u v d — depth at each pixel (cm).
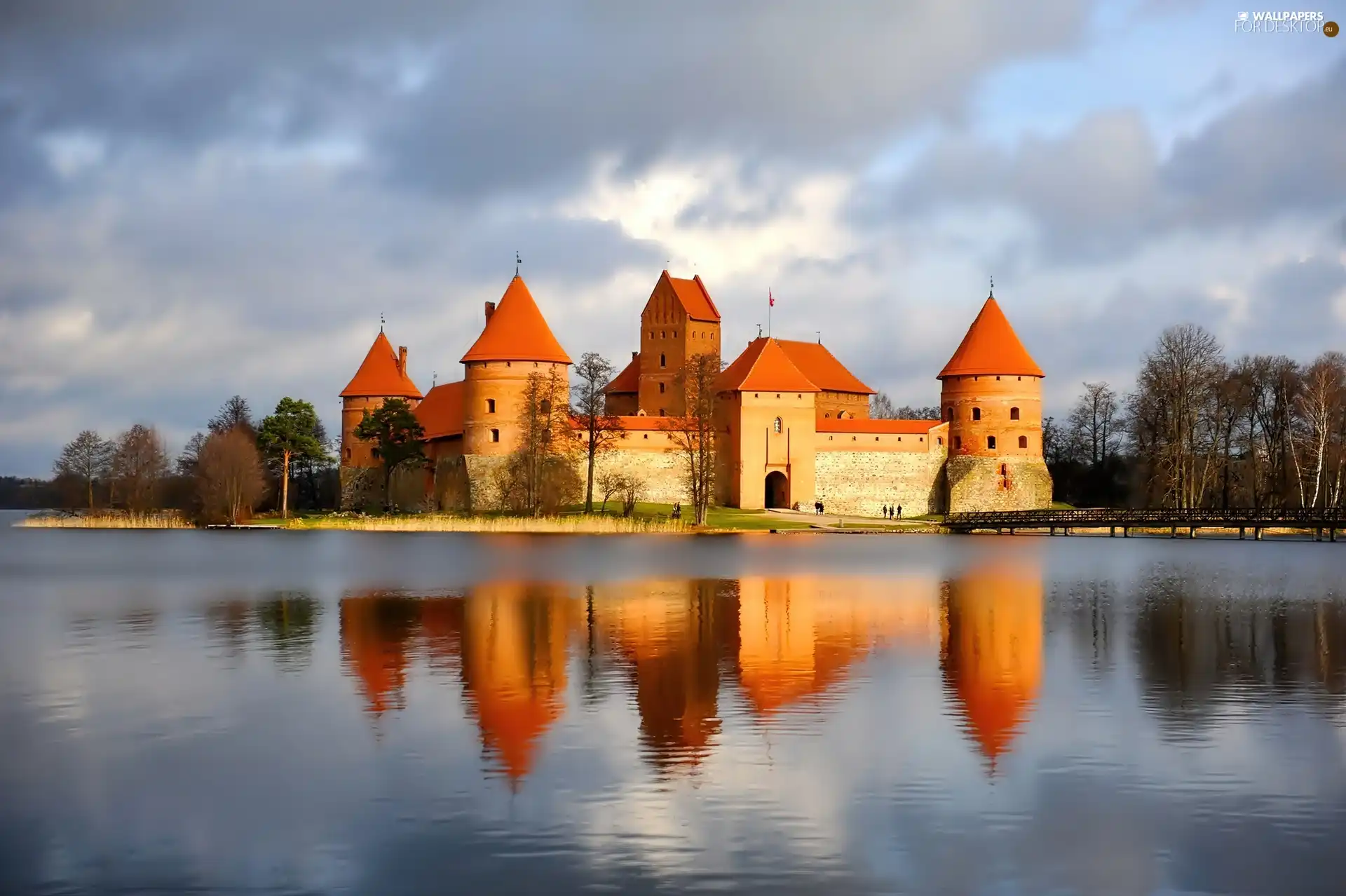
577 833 1906
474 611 4269
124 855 1838
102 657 3309
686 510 10775
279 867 1794
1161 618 4078
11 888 1733
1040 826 1934
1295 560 6781
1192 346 10550
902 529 9906
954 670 3098
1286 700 2741
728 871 1772
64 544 8538
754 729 2484
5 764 2253
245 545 8212
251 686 2912
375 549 7731
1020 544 8406
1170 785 2119
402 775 2183
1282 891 1709
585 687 2891
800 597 4681
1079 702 2722
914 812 1995
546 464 10369
